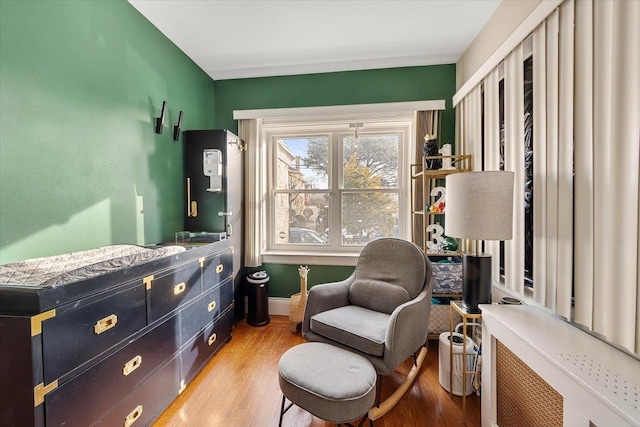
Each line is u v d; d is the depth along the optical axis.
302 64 2.75
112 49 1.76
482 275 1.60
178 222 2.43
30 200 1.31
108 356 1.20
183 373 1.73
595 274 1.11
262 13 2.01
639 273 0.95
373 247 2.16
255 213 2.92
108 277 1.20
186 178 2.52
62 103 1.45
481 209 1.50
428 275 1.90
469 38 2.32
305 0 1.88
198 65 2.74
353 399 1.19
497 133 1.92
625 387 0.80
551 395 1.01
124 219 1.86
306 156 3.09
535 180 1.48
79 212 1.55
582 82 1.19
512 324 1.25
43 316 0.94
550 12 1.35
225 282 2.32
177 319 1.68
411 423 1.51
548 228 1.39
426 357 2.17
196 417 1.54
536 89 1.48
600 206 1.09
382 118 2.78
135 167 1.95
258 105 2.97
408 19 2.08
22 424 0.92
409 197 2.79
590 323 1.14
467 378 1.71
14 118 1.25
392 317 1.52
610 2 1.05
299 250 3.10
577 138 1.21
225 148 2.49
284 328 2.67
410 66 2.73
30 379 0.92
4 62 1.21
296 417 1.55
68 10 1.48
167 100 2.29
